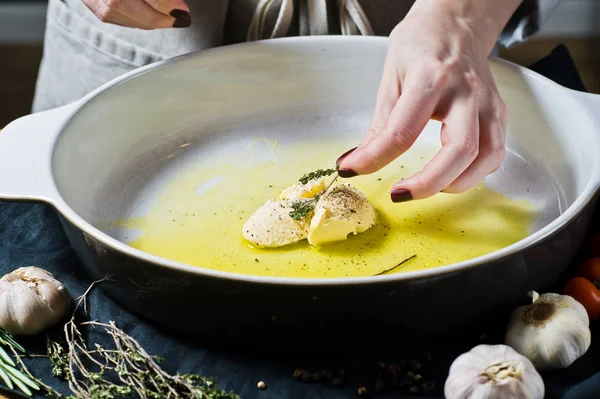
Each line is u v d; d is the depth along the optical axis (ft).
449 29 3.03
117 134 3.29
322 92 3.54
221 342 2.69
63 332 2.76
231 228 3.04
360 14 3.52
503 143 2.89
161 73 3.36
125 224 3.08
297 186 3.10
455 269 2.49
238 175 3.28
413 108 2.84
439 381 2.59
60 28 3.72
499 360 2.49
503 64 3.32
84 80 3.72
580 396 2.50
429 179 2.77
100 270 2.71
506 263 2.54
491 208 3.08
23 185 2.79
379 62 3.47
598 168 2.85
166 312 2.66
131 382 2.53
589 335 2.60
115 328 2.66
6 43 7.05
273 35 3.54
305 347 2.64
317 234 2.93
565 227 2.62
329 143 3.43
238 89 3.50
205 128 3.47
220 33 3.53
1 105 6.26
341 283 2.46
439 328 2.62
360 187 3.19
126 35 3.59
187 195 3.19
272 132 3.48
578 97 3.14
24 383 2.61
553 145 3.22
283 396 2.56
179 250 2.97
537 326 2.60
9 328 2.72
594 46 6.58
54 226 3.14
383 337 2.61
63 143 3.04
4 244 3.07
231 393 2.52
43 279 2.78
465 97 2.88
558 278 2.87
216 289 2.52
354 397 2.56
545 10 3.50
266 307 2.52
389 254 2.92
